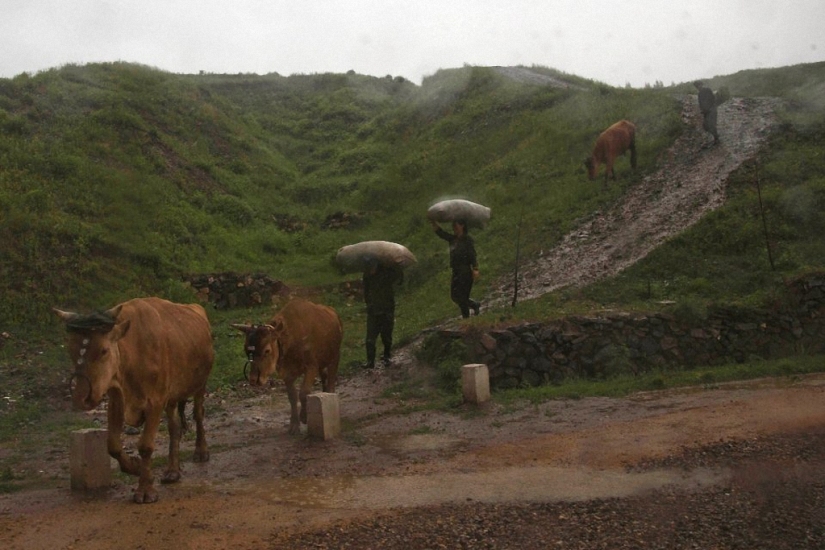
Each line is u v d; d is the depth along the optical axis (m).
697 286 15.51
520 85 36.50
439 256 22.19
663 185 21.77
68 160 23.91
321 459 8.75
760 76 35.09
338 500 7.23
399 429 10.14
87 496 7.48
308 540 6.21
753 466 7.60
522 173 26.61
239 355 15.78
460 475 7.92
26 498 7.48
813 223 17.58
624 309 14.05
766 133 23.66
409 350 15.02
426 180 30.56
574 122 29.59
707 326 13.76
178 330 7.72
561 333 13.16
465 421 10.35
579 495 7.14
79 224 20.70
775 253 16.59
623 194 21.94
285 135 40.91
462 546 6.12
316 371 10.48
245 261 24.80
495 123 33.28
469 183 27.80
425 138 35.50
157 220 23.88
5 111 26.14
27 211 19.97
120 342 6.88
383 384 13.32
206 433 10.63
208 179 29.80
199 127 34.72
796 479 7.18
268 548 6.05
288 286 22.11
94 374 6.46
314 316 10.47
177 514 6.82
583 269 17.75
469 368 11.23
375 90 48.25
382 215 29.52
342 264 14.42
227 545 6.10
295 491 7.54
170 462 7.95
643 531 6.30
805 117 24.17
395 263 14.12
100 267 19.67
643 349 13.33
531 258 19.59
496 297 17.42
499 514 6.75
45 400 12.83
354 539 6.24
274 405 12.65
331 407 9.73
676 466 7.79
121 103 31.30
